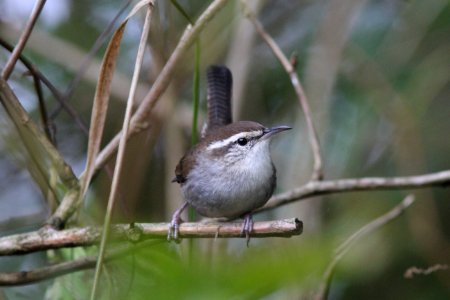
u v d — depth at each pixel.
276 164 12.31
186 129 11.75
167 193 10.48
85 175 6.86
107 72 6.44
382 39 12.50
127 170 9.47
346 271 6.03
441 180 8.48
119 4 12.55
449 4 12.01
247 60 11.49
